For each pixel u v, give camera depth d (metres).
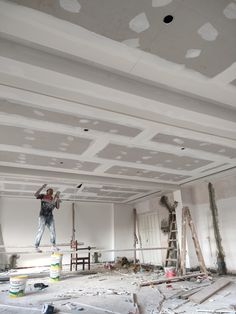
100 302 3.77
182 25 2.08
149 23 2.04
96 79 2.55
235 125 3.58
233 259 6.12
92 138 4.06
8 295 4.34
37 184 6.93
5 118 3.36
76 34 2.12
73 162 5.26
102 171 5.98
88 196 8.79
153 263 8.70
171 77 2.72
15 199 8.60
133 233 9.99
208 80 2.77
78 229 9.27
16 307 3.58
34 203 8.84
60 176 5.94
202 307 3.41
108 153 4.75
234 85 2.87
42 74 2.39
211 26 2.10
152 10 1.94
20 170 5.54
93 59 2.45
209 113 3.24
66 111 3.18
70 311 3.35
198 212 7.23
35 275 6.31
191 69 2.58
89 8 1.89
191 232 6.75
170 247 7.28
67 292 4.51
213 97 3.14
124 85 2.70
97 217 9.72
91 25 2.04
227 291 4.30
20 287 4.24
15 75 2.41
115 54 2.37
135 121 3.48
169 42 2.24
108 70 2.62
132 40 2.20
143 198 9.23
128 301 3.80
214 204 6.80
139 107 3.05
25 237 8.41
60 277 6.23
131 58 2.42
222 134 3.96
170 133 3.91
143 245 9.38
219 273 6.22
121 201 9.80
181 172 6.15
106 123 3.54
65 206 9.31
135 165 5.52
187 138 4.12
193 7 1.92
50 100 2.90
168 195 8.38
